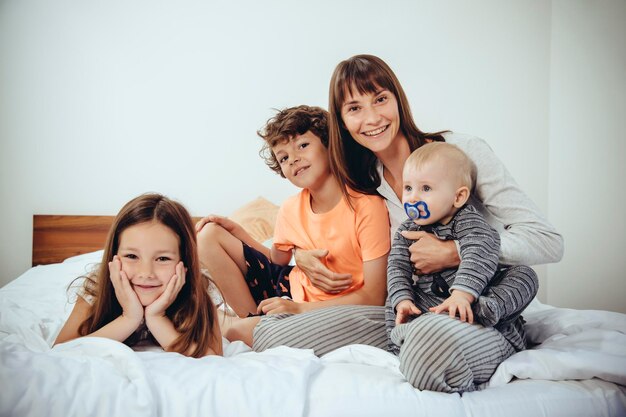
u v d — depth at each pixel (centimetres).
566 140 227
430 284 115
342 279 138
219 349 119
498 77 233
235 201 245
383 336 117
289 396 83
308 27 241
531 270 114
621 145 211
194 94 245
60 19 245
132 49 245
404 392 88
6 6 245
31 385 79
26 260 246
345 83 136
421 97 235
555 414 87
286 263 160
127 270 115
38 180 246
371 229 137
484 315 101
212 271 152
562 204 229
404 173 119
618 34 212
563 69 229
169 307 120
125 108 246
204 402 81
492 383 99
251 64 244
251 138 244
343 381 89
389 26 236
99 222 243
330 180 145
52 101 246
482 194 127
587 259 221
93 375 83
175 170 246
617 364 94
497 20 233
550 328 125
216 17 244
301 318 119
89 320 119
